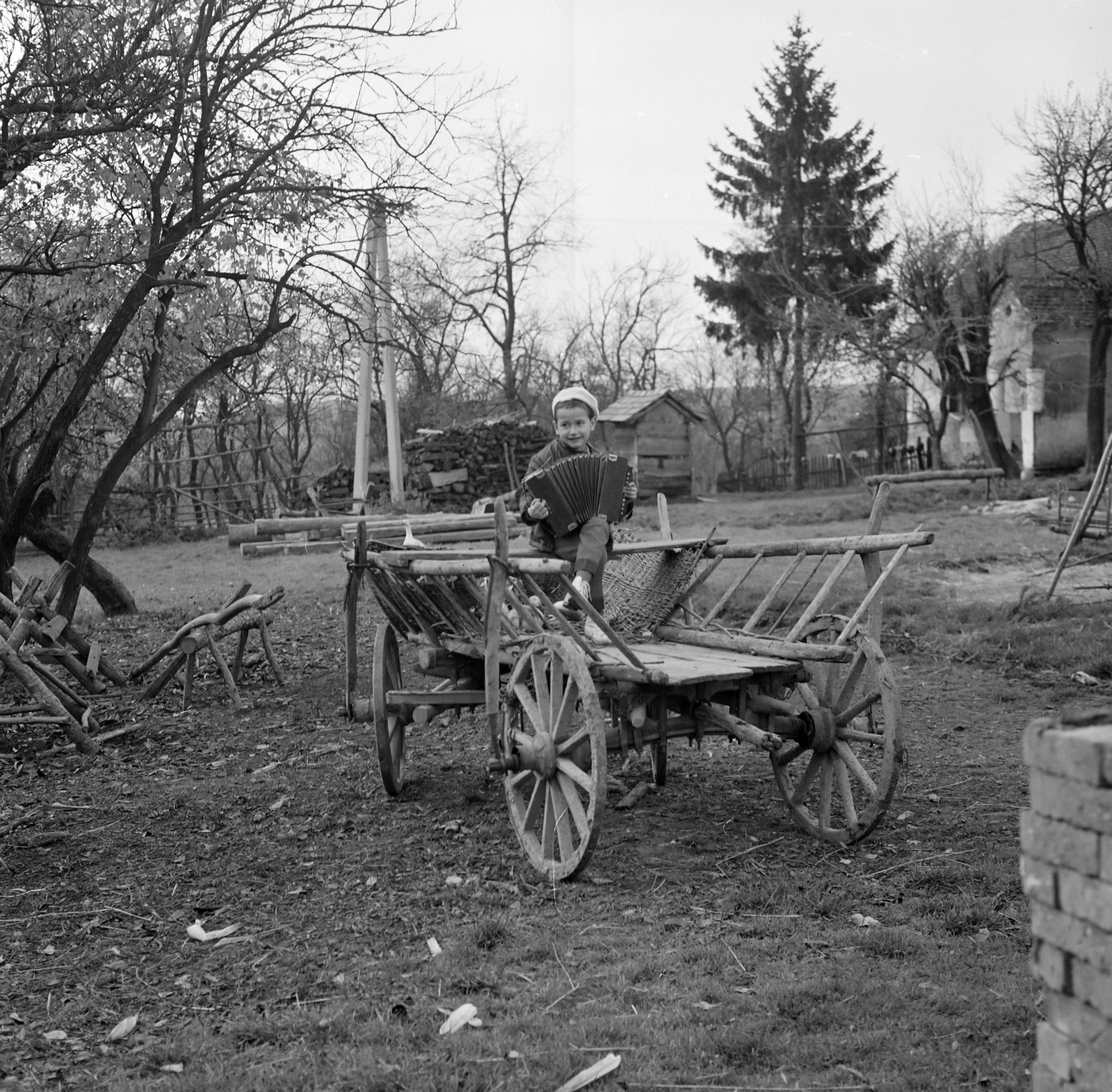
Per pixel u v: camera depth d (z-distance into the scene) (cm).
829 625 557
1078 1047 185
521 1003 372
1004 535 1811
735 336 4519
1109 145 2947
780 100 4266
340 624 1277
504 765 512
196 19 948
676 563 628
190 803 655
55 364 1158
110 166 973
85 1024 381
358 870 526
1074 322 3231
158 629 1284
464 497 2927
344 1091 318
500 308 4156
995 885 474
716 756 721
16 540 1131
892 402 4128
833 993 370
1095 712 194
